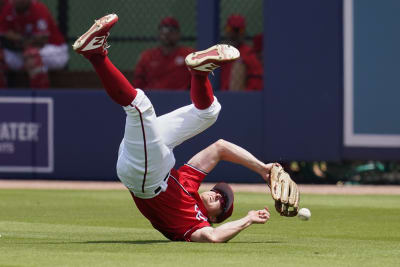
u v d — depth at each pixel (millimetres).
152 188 17891
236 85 39281
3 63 42094
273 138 37938
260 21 41500
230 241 18766
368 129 37281
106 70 16891
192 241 18281
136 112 17141
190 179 18547
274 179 18391
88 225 23250
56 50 41938
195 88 18172
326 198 31922
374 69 37125
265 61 37906
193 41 40938
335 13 37312
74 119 39562
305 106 37688
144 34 42594
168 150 17828
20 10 41719
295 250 16828
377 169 38875
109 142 39312
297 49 37656
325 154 37594
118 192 34188
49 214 26219
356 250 17047
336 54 37375
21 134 40062
